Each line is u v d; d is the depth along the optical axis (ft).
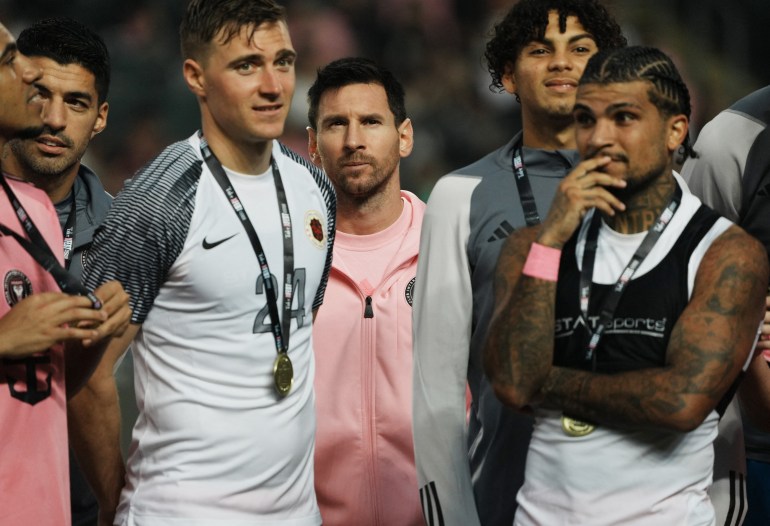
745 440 44.14
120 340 34.71
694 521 30.07
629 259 30.78
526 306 30.45
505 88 41.29
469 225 38.42
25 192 32.35
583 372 30.25
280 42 34.96
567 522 30.32
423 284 39.11
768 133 40.98
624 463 29.99
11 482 30.40
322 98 46.26
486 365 31.14
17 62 30.32
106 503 36.96
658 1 134.31
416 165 128.06
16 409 30.58
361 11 133.90
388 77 46.91
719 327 29.07
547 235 30.58
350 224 46.60
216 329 35.06
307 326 37.27
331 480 45.73
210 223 34.83
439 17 136.67
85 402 34.91
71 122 41.98
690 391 28.73
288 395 36.04
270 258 35.81
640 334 30.07
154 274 34.45
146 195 34.35
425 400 38.55
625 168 30.27
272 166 37.04
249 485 35.17
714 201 42.09
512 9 39.17
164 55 123.85
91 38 42.96
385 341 45.70
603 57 30.76
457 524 37.96
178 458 35.01
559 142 38.70
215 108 35.14
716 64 133.18
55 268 31.04
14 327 29.55
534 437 31.81
